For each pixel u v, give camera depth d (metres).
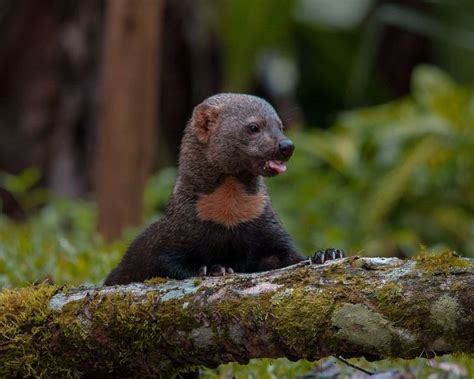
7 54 19.77
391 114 16.12
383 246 14.53
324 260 7.08
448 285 6.02
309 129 20.73
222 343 6.46
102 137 13.77
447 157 15.33
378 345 6.12
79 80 19.58
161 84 20.25
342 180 15.81
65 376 6.81
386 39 21.67
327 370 8.43
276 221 8.19
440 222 15.30
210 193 8.00
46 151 19.69
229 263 8.14
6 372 6.79
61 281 9.63
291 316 6.26
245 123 8.01
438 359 8.48
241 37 17.80
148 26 13.52
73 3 19.61
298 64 20.84
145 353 6.67
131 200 13.69
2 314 6.79
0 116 19.84
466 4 19.62
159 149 20.14
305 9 19.98
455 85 17.30
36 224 13.70
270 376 8.22
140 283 6.92
